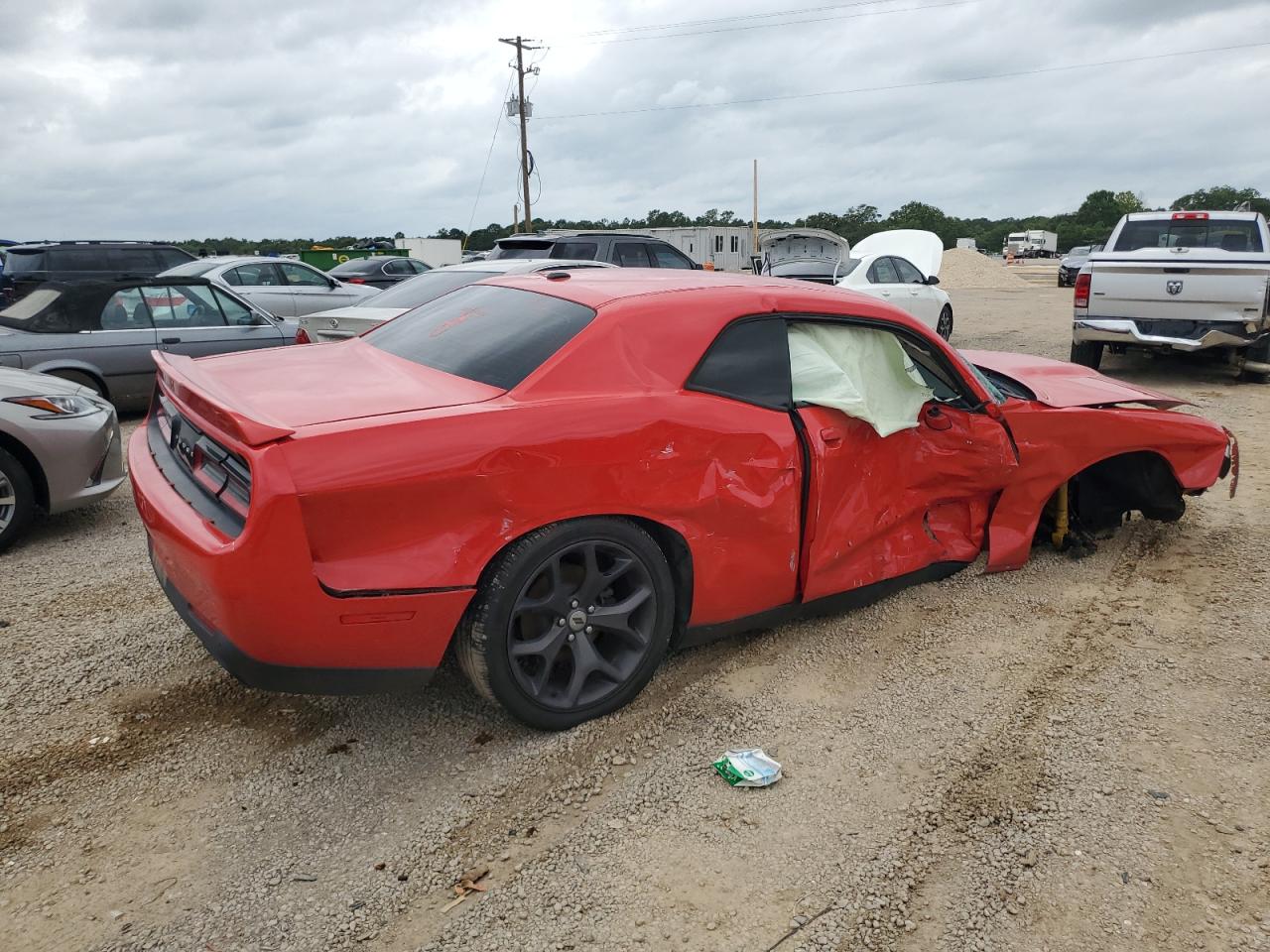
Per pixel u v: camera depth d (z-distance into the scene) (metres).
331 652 2.67
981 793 2.87
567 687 3.16
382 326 4.20
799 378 3.60
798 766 3.01
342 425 2.64
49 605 4.26
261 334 8.84
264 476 2.48
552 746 3.10
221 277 12.50
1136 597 4.36
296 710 3.33
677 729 3.21
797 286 3.82
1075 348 10.78
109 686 3.49
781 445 3.42
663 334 3.26
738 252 31.22
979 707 3.38
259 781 2.91
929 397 3.99
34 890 2.43
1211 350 11.03
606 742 3.13
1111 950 2.26
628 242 12.57
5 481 4.95
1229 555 4.88
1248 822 2.73
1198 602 4.30
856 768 3.00
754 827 2.70
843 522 3.72
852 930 2.31
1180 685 3.54
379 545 2.67
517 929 2.31
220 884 2.47
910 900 2.42
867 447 3.79
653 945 2.25
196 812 2.76
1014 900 2.41
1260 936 2.30
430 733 3.18
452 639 3.00
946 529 4.44
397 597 2.67
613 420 3.00
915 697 3.44
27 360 7.52
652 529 3.25
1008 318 19.16
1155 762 3.04
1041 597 4.34
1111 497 4.96
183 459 3.17
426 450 2.67
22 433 4.93
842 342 3.78
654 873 2.51
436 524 2.73
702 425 3.20
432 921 2.33
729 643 3.86
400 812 2.77
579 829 2.69
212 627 2.73
